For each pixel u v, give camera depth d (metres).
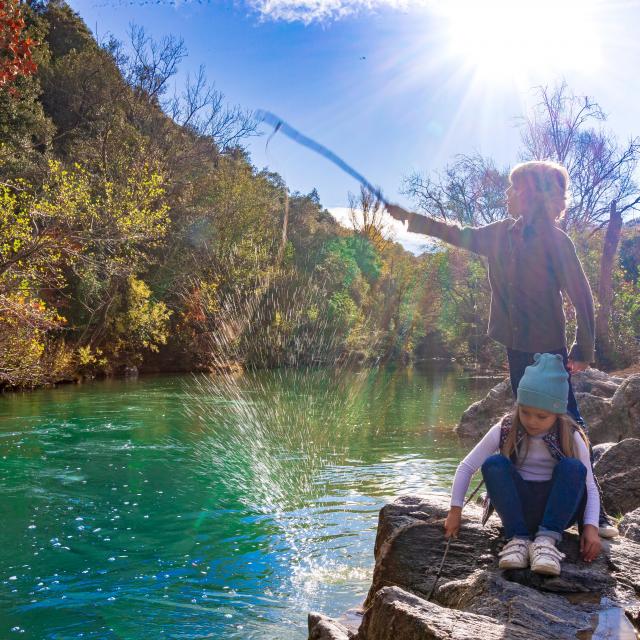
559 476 3.10
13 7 11.63
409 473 8.88
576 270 3.44
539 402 3.10
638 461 5.09
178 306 30.02
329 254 26.16
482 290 28.70
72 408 16.03
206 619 4.18
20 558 5.37
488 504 3.46
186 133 37.84
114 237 19.50
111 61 38.62
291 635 3.92
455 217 29.42
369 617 2.71
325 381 22.83
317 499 7.39
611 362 22.17
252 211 33.75
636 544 3.38
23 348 18.58
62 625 4.11
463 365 31.80
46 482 8.09
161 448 10.55
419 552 3.53
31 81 31.06
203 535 6.00
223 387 21.38
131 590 4.68
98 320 26.02
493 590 2.88
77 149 32.19
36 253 17.59
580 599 2.82
